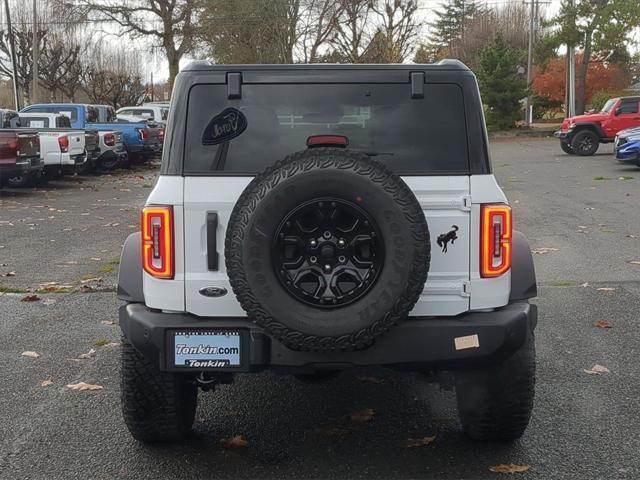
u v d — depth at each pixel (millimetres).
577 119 27844
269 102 3908
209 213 3752
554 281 8242
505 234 3777
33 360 5863
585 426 4559
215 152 3859
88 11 41188
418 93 3891
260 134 3898
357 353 3664
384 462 4105
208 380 4113
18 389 5242
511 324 3721
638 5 41250
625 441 4344
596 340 6250
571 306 7258
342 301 3484
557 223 12047
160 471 4012
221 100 3891
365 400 5027
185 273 3768
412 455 4188
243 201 3512
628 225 11734
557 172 21344
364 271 3512
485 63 45594
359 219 3479
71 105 23828
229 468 4043
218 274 3754
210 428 4586
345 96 3920
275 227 3469
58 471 4020
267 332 3543
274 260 3486
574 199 15055
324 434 4488
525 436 4422
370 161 3500
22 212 14086
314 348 3490
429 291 3758
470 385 4094
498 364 3863
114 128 23906
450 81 3904
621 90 50188
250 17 39344
